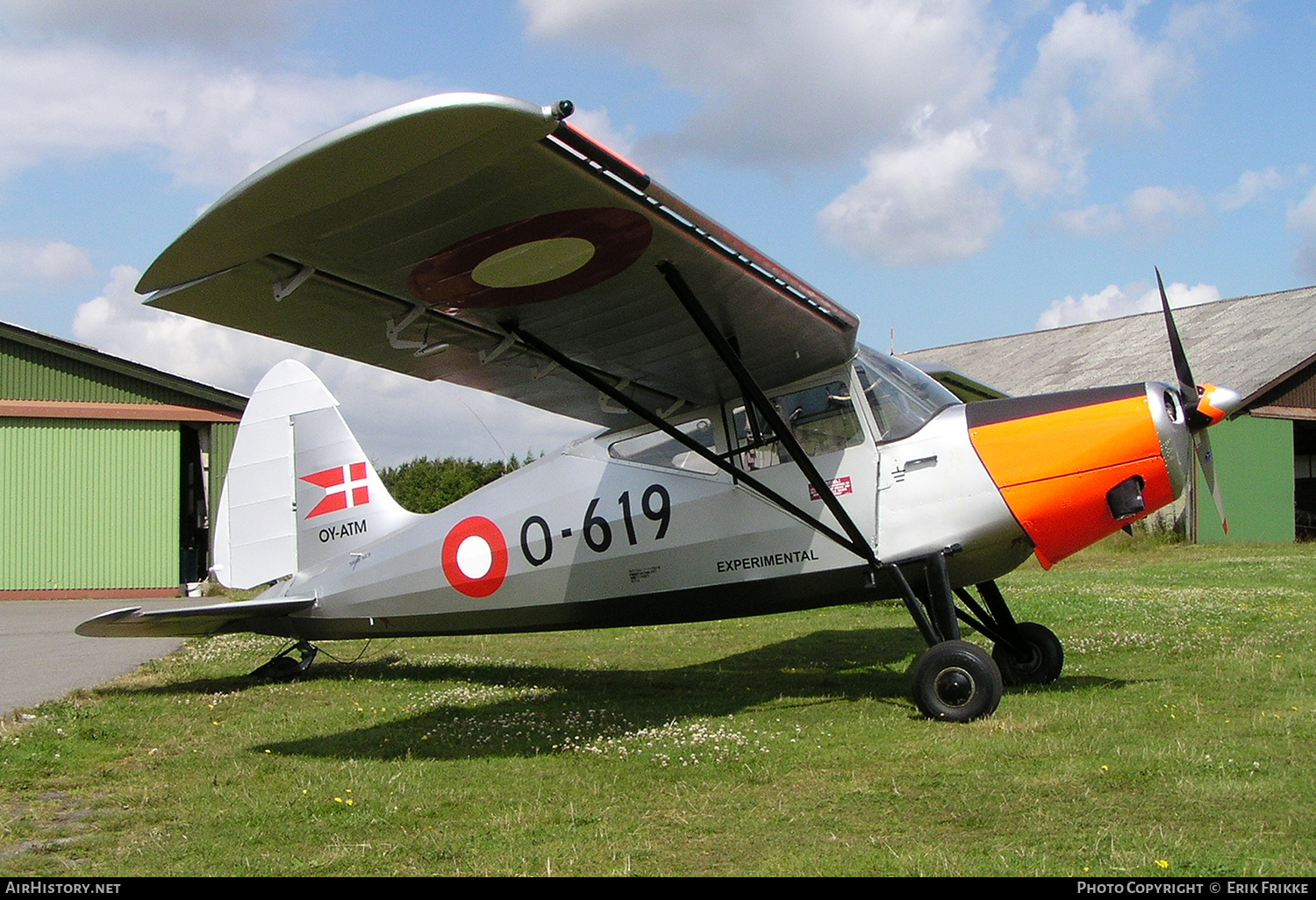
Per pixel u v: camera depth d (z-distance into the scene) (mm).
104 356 19234
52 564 18906
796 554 6477
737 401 6859
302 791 4566
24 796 4562
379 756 5320
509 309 5297
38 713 6570
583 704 6715
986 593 6867
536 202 4102
